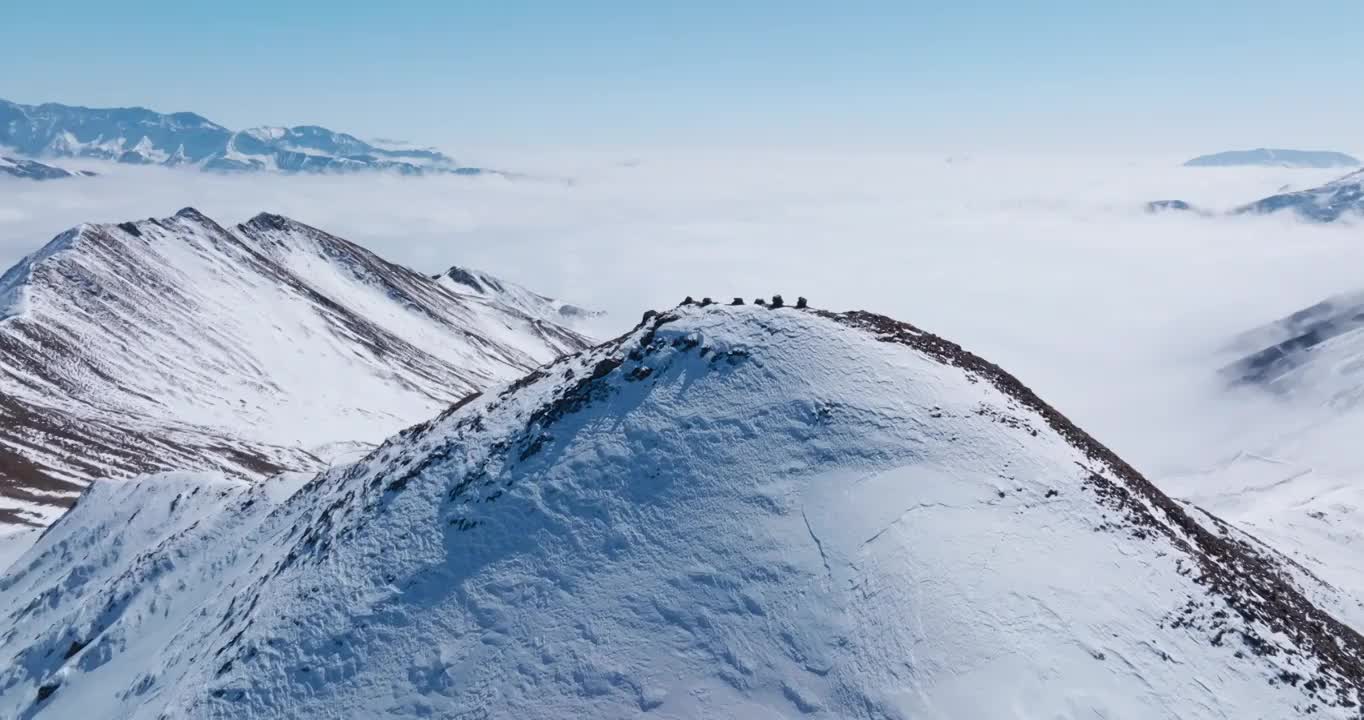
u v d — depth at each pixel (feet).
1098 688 75.77
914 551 88.22
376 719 87.56
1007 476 100.73
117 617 146.10
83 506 203.00
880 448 103.71
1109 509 100.12
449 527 109.81
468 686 87.61
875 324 137.69
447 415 147.95
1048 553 90.02
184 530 164.96
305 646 98.89
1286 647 88.07
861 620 82.53
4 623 173.78
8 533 243.60
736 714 77.92
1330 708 81.20
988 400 117.08
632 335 141.49
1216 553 112.57
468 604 97.19
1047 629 80.79
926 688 76.02
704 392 117.70
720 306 140.15
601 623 89.81
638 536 99.25
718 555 93.81
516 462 116.67
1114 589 87.25
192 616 131.95
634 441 112.57
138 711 108.58
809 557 90.27
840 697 77.20
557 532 102.94
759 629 84.84
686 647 85.15
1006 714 73.10
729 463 105.50
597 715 81.00
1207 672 80.64
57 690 131.54
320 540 121.19
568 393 126.93
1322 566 214.07
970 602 82.69
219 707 94.73
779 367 118.93
